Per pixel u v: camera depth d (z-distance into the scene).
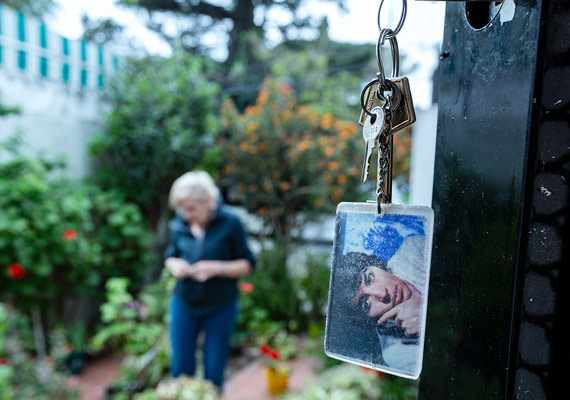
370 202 0.53
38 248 3.80
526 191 0.42
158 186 5.27
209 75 6.85
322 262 4.98
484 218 0.47
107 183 4.99
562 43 0.40
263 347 3.38
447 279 0.53
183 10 8.64
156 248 5.43
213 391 2.30
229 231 2.54
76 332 4.29
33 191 3.81
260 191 5.48
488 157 0.47
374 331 0.52
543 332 0.42
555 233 0.41
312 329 4.28
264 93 5.52
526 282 0.43
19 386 2.98
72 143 4.75
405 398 2.60
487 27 0.47
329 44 8.52
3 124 4.05
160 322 4.00
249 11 8.97
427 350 0.57
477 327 0.48
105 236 4.51
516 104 0.43
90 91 5.00
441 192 0.55
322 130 5.57
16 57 4.17
